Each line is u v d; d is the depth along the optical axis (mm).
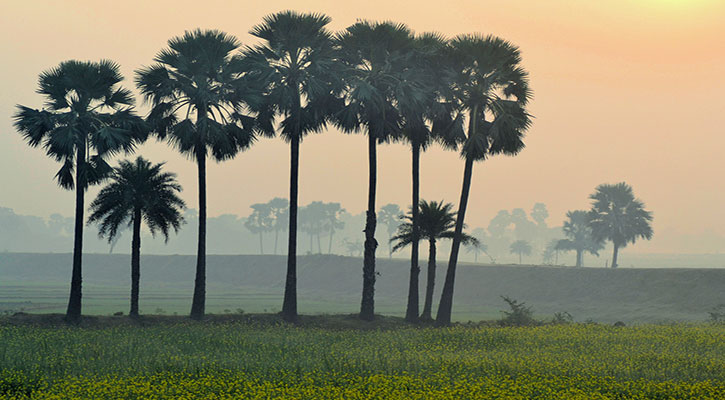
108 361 51719
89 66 83250
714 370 50500
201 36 88812
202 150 89875
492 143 96125
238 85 89812
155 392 39875
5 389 40812
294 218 92250
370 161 94750
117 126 84625
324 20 92125
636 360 54688
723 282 164500
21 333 71000
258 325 85312
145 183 91875
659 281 176375
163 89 87750
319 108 94750
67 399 38250
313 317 93125
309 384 43125
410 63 95625
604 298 180625
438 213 98438
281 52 92250
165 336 69312
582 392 40969
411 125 95438
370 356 56469
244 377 44875
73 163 82688
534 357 56438
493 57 92938
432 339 71062
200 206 89750
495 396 40156
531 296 198375
